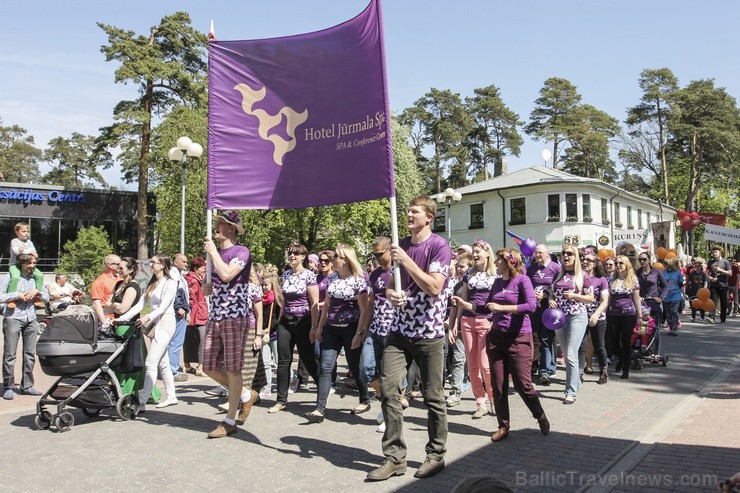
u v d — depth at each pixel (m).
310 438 6.20
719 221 30.45
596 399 8.12
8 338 8.56
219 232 6.31
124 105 35.25
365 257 33.34
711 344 13.88
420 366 5.06
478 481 1.69
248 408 6.89
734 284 21.84
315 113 5.85
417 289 5.03
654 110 59.72
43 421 6.64
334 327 7.02
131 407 7.11
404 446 5.05
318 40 5.88
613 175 73.44
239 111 6.18
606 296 8.88
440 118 64.12
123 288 7.31
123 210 40.12
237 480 4.88
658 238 30.47
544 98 63.03
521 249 10.66
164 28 35.34
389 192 5.29
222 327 6.19
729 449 5.61
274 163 6.04
